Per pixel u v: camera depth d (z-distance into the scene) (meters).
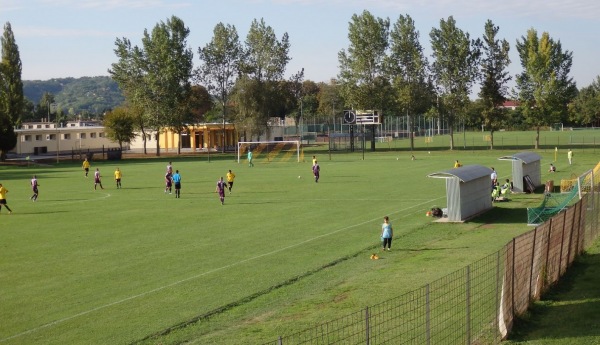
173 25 130.12
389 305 22.39
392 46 133.00
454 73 125.81
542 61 116.56
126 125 127.75
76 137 154.25
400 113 148.00
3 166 103.06
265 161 107.50
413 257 31.69
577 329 19.59
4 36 121.75
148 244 35.84
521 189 57.09
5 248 35.09
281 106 146.38
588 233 32.66
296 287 26.44
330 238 37.12
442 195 55.91
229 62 138.75
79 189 66.19
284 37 138.50
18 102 122.62
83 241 36.94
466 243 34.97
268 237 37.62
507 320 19.25
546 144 131.25
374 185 64.94
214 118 179.38
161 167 97.31
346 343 18.53
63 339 20.53
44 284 27.38
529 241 21.58
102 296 25.42
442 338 18.27
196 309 23.50
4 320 22.58
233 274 28.75
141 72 131.62
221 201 53.00
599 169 53.56
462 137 181.50
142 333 20.94
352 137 131.38
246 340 19.73
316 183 68.25
